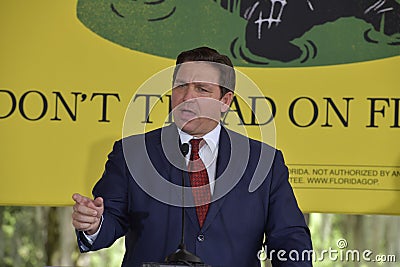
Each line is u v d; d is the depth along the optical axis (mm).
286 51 17266
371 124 17141
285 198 12109
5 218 31859
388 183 17062
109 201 12008
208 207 11922
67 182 17297
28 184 17297
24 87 17328
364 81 17188
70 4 17422
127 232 12227
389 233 29359
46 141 17297
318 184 17078
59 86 17328
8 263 31688
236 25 17328
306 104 17188
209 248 11781
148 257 11867
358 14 17234
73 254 29906
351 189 17062
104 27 17406
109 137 17312
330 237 29906
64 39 17406
